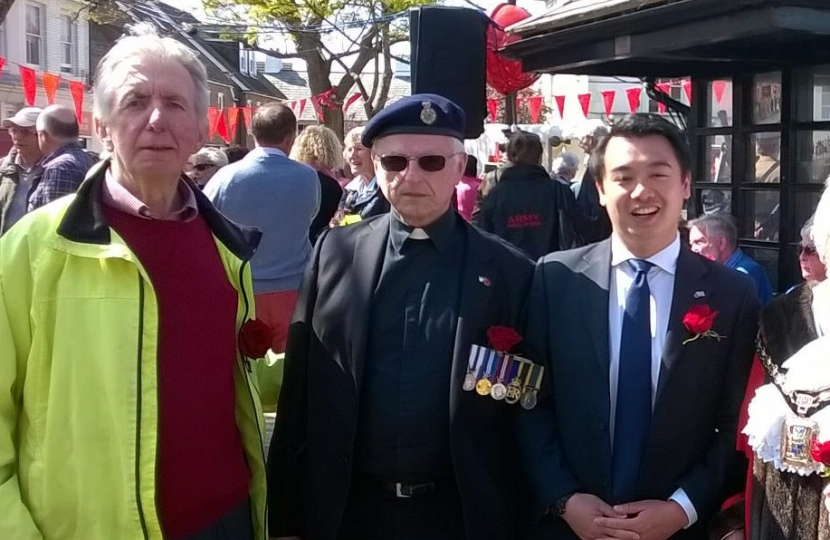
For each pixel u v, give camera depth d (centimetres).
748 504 219
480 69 592
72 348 195
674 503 229
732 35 411
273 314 450
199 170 734
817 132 533
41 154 638
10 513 189
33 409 197
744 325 238
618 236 247
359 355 239
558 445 245
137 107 205
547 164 1355
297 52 1806
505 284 249
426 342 239
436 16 579
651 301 242
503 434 250
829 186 214
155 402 198
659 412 233
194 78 215
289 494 252
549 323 248
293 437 252
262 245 446
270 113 473
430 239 246
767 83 563
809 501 202
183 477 206
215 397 215
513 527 250
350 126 2839
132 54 208
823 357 204
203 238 224
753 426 211
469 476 234
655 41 462
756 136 574
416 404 235
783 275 553
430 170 240
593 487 236
